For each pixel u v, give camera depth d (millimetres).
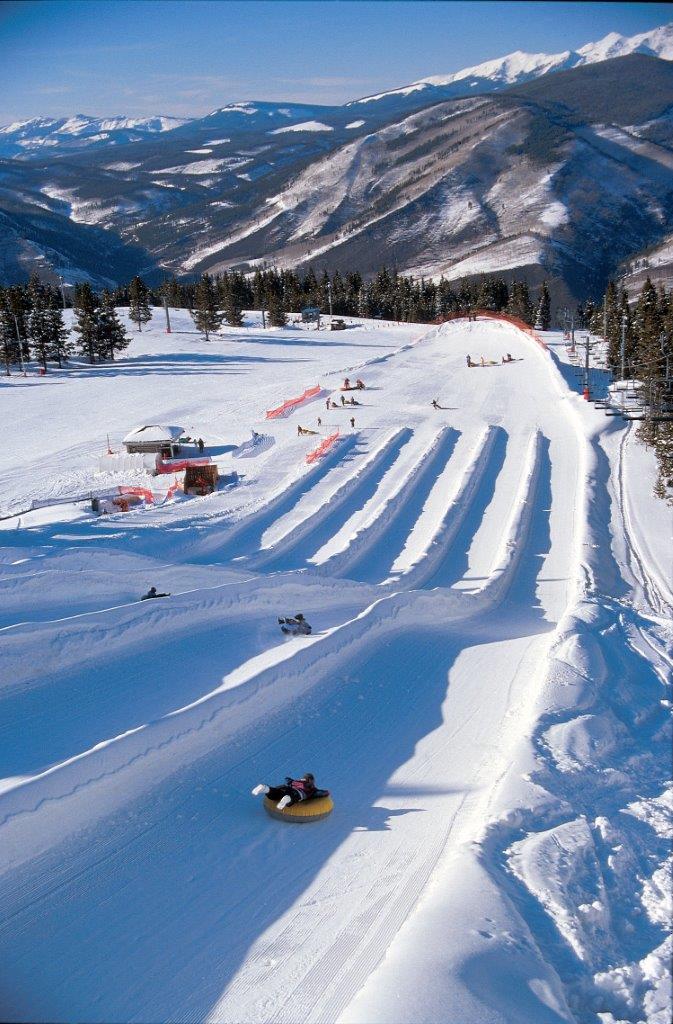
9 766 11711
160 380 85250
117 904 8836
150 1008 7328
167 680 15664
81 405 73812
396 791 11969
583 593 26641
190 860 9734
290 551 33750
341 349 104875
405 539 35750
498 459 47688
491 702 16297
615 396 61031
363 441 51906
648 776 12906
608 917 8523
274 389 75062
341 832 10609
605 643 19797
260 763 12617
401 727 14688
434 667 18516
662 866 9867
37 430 64562
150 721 13727
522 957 7352
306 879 9422
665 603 29109
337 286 161750
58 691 14586
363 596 26109
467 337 99875
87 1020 7180
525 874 8945
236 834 10414
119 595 22453
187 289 172125
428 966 6992
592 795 11633
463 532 36719
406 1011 6492
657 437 46625
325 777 12391
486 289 165875
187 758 12266
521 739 13250
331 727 14320
